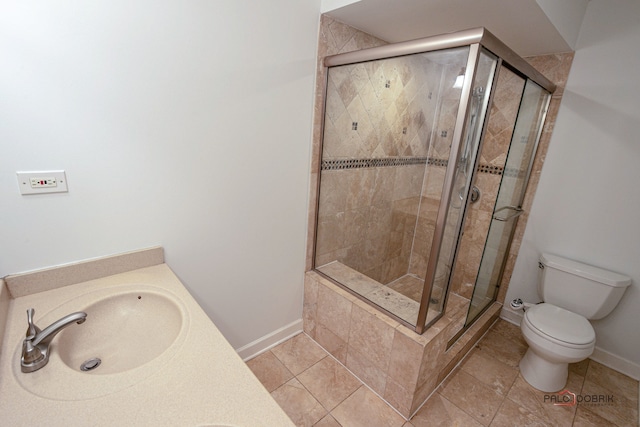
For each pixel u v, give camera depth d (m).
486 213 2.16
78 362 0.89
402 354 1.44
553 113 1.93
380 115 1.89
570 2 1.50
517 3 1.22
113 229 1.15
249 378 0.72
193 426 0.60
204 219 1.40
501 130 2.02
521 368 1.85
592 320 1.95
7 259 0.96
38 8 0.85
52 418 0.60
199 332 0.88
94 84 0.99
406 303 1.65
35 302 0.98
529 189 2.10
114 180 1.11
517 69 1.43
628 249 1.77
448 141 1.54
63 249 1.05
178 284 1.14
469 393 1.67
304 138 1.68
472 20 1.48
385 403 1.58
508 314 2.35
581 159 1.86
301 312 2.08
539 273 2.05
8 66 0.84
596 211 1.85
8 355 0.75
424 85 1.54
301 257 1.92
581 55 1.79
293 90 1.54
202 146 1.30
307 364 1.81
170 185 1.25
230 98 1.33
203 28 1.17
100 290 1.06
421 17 1.48
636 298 1.79
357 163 1.96
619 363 1.89
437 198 1.78
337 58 1.55
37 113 0.91
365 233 2.17
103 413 0.62
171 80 1.15
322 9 1.51
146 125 1.13
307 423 1.46
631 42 1.63
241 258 1.61
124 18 1.00
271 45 1.39
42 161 0.95
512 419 1.54
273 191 1.63
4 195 0.91
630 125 1.69
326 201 1.90
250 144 1.46
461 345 1.82
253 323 1.80
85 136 1.01
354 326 1.67
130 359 0.93
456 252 1.46
